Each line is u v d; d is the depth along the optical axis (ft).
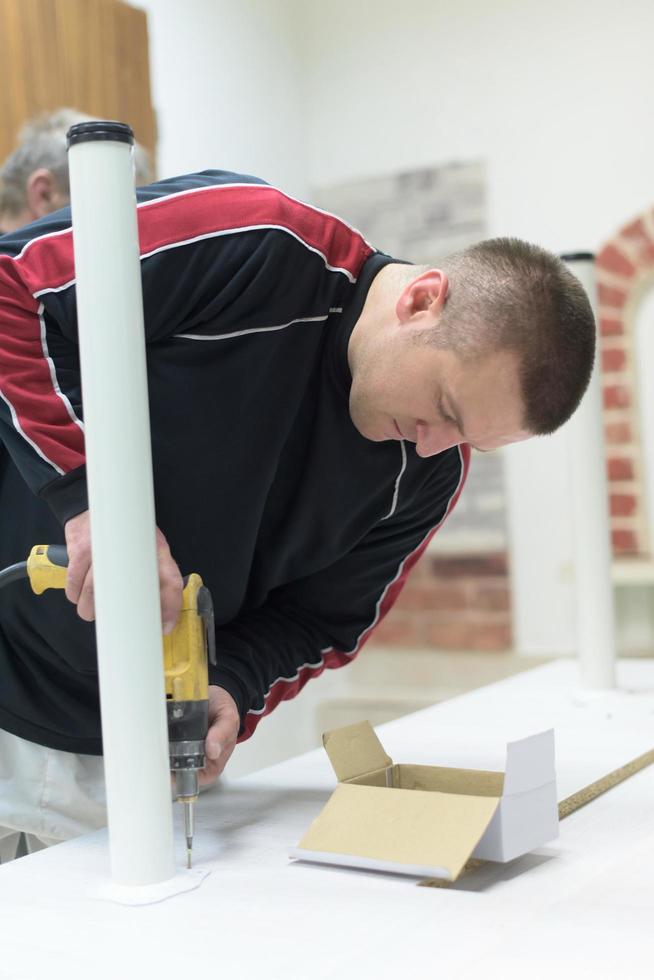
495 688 6.54
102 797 4.84
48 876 3.27
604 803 4.02
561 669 7.15
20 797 4.75
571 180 12.32
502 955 2.59
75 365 3.79
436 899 2.98
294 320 4.09
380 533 4.83
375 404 4.06
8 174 6.79
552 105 12.39
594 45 12.17
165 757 3.12
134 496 2.97
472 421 3.73
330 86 13.53
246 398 4.13
